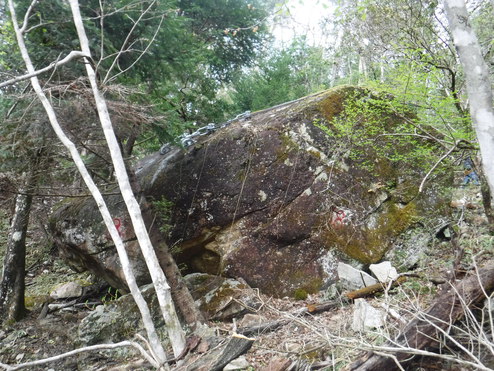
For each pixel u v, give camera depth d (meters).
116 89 4.71
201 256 6.68
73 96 5.33
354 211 6.11
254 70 13.38
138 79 6.46
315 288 5.79
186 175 6.77
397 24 6.11
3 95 5.04
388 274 5.39
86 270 8.12
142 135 6.92
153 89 6.66
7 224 10.33
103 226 6.80
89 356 5.32
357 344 3.36
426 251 5.82
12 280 6.85
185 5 10.55
